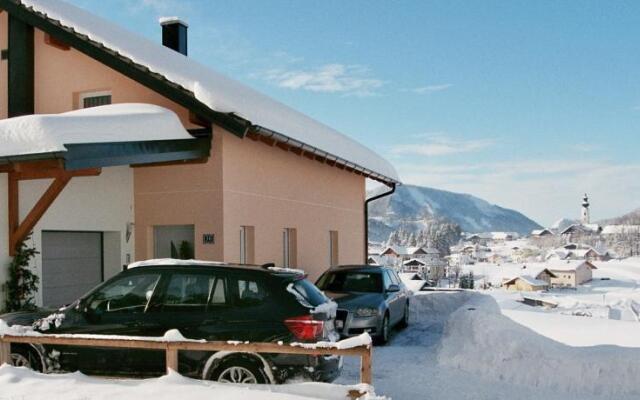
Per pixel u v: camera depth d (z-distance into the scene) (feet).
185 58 51.88
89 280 41.29
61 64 45.65
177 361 21.61
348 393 19.19
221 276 23.57
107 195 40.96
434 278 476.54
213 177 40.42
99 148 31.30
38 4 43.70
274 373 21.83
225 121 38.27
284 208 49.70
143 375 23.11
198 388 20.02
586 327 41.19
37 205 33.60
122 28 49.83
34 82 46.47
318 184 57.36
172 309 23.34
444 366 32.12
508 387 27.96
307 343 20.97
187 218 41.14
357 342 19.65
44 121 30.25
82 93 45.65
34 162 30.42
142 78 39.99
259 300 22.85
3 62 47.39
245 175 43.24
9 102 46.06
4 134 30.25
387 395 26.48
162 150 36.29
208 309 23.04
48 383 20.76
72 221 38.40
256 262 44.45
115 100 43.83
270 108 48.44
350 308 39.60
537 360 29.25
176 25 58.18
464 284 457.27
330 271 46.32
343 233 64.13
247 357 22.09
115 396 19.40
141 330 23.17
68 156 29.35
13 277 34.42
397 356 35.47
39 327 23.97
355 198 68.54
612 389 26.96
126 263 42.22
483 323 33.09
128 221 42.55
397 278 50.24
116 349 23.35
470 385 28.19
